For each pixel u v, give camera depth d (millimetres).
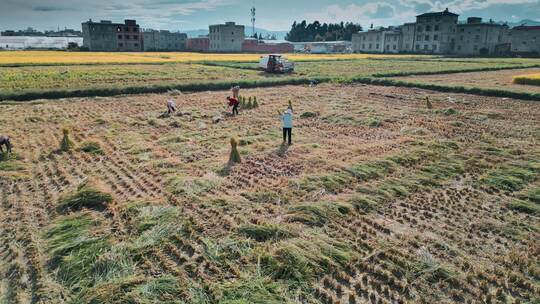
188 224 8953
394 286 7051
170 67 48250
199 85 31281
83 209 9805
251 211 9789
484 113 22188
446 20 101062
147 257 7805
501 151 14867
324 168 12844
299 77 37562
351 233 8797
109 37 108562
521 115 22016
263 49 128125
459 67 52562
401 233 8844
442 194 11062
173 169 12672
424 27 106312
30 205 10148
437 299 6703
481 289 6969
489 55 91000
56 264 7598
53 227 8805
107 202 10125
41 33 185250
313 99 27250
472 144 15977
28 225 9062
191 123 19266
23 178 11883
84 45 112562
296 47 142125
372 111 22484
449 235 8750
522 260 7730
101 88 28141
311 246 8031
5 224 9117
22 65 46094
